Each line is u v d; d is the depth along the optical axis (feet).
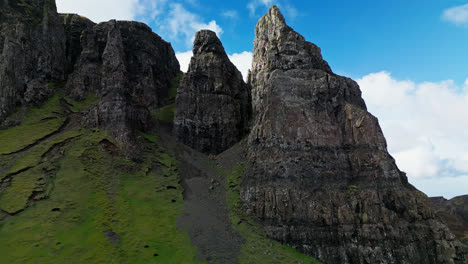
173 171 288.92
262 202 245.24
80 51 442.50
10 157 238.89
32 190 207.51
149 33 470.39
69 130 296.71
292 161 265.34
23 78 332.39
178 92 376.48
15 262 147.23
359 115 293.43
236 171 304.71
